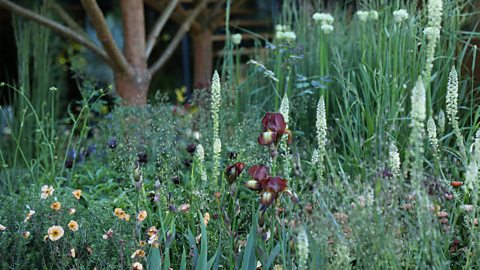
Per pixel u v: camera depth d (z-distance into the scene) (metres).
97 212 2.71
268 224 2.54
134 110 4.02
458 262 2.49
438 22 1.97
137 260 2.34
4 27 6.38
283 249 2.19
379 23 3.62
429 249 2.01
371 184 2.22
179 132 3.94
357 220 1.99
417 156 1.91
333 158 3.27
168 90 7.53
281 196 2.54
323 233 2.05
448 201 2.53
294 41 4.03
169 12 5.21
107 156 3.85
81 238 2.55
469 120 3.31
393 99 3.12
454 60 3.39
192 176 2.71
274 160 2.29
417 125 1.88
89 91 4.22
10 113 4.77
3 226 2.48
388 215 2.02
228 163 3.13
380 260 2.00
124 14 4.87
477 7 3.57
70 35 4.78
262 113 3.91
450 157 3.02
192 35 6.59
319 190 2.37
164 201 2.71
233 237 2.34
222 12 6.51
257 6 7.60
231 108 3.94
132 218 2.72
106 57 4.86
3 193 3.47
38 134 4.08
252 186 2.17
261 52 4.36
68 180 3.51
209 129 3.68
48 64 5.18
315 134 3.69
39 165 3.77
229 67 4.11
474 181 2.07
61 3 6.82
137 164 2.62
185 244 2.63
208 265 2.34
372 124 3.18
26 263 2.47
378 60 3.38
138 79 4.94
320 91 3.66
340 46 4.02
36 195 2.75
